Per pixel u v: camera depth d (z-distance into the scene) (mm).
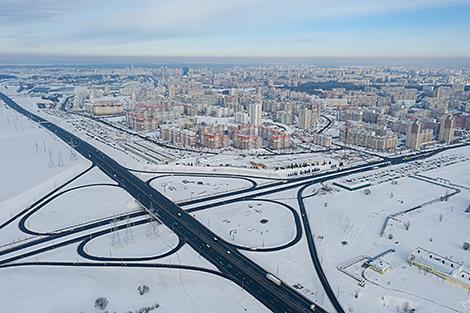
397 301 160500
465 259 193625
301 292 166375
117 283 171125
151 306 153625
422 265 183875
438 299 161625
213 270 181875
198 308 154500
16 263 185500
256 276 177875
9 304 152500
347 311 154125
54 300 156125
